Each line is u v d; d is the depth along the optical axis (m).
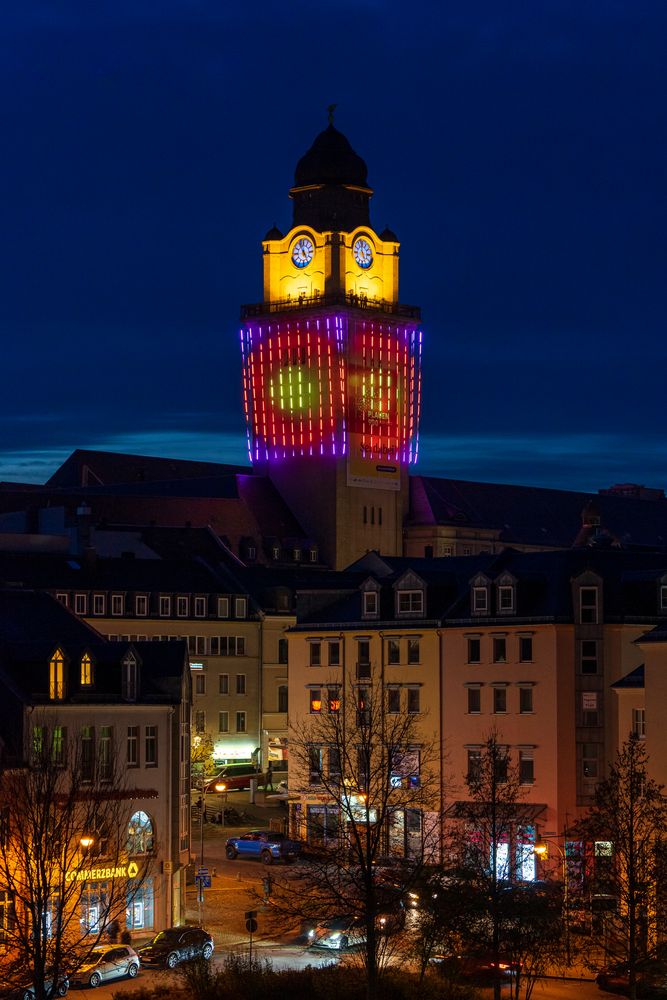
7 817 197.62
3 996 185.75
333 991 186.12
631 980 185.00
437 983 189.50
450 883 197.50
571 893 197.62
